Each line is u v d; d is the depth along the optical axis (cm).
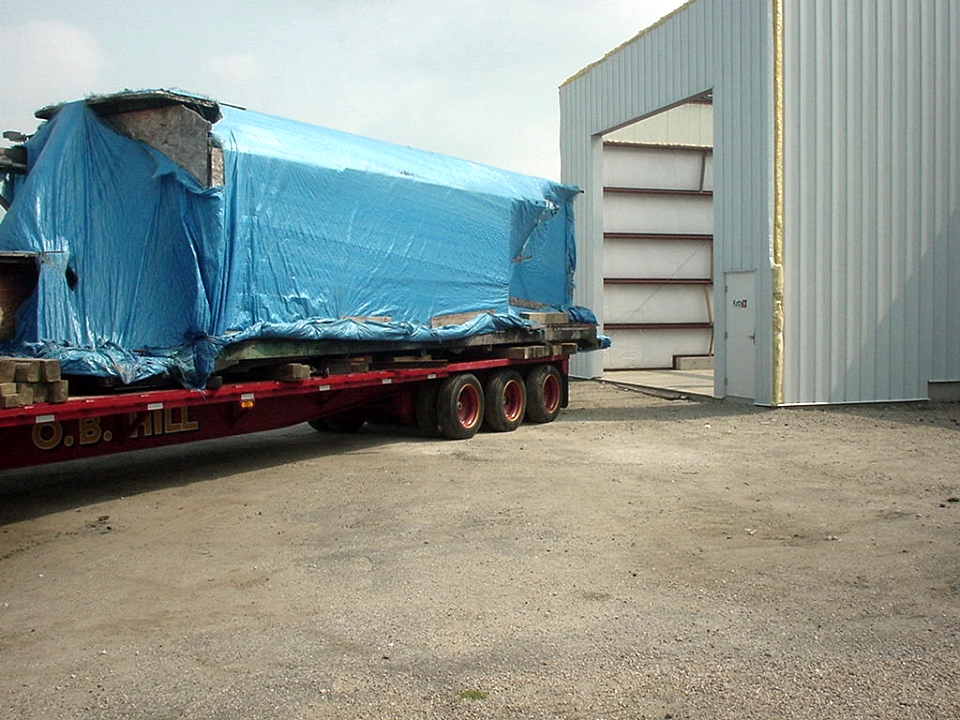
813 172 1509
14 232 772
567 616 541
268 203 895
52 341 755
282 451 1137
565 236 1523
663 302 2567
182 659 483
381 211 1055
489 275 1261
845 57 1522
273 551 686
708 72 1648
